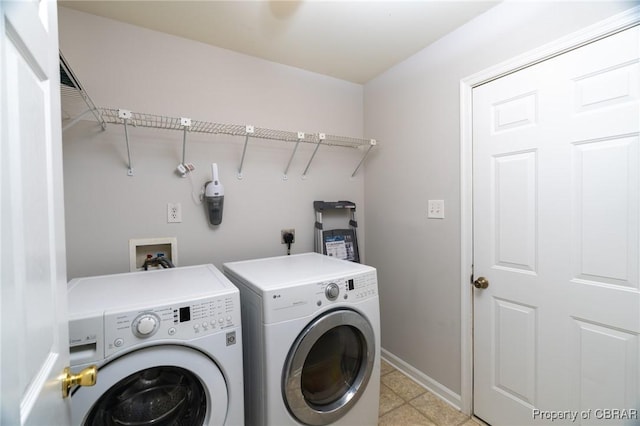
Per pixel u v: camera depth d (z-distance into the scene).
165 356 1.01
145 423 1.06
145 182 1.70
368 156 2.47
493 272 1.58
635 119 1.10
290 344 1.22
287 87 2.15
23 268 0.46
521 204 1.45
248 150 2.01
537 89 1.38
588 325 1.24
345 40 1.83
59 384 0.62
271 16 1.59
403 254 2.13
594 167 1.21
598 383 1.21
